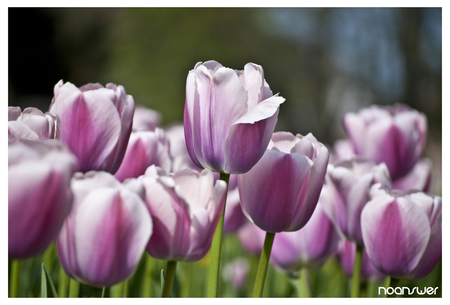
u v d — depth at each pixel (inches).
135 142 23.0
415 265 22.7
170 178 19.5
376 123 35.4
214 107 20.2
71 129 20.7
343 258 28.4
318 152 21.2
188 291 29.6
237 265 39.6
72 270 18.3
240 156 20.2
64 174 16.7
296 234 28.0
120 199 17.7
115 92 21.2
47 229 16.9
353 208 24.9
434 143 155.3
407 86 191.3
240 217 29.3
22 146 16.7
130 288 28.8
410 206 22.4
